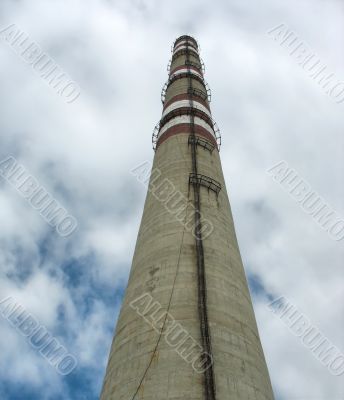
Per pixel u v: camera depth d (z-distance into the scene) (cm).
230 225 2311
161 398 1402
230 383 1467
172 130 2964
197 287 1781
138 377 1502
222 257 1988
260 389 1526
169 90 3762
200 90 3550
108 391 1563
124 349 1658
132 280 1984
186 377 1449
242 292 1916
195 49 4966
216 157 2838
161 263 1912
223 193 2511
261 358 1697
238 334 1669
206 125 3070
